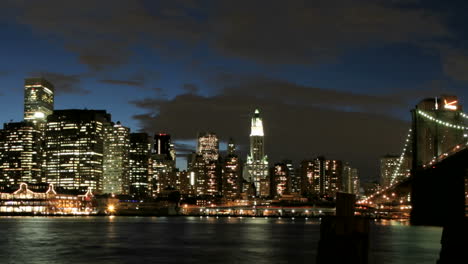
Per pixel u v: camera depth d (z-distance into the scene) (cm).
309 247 11169
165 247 10906
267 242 12606
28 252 9669
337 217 1781
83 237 13875
